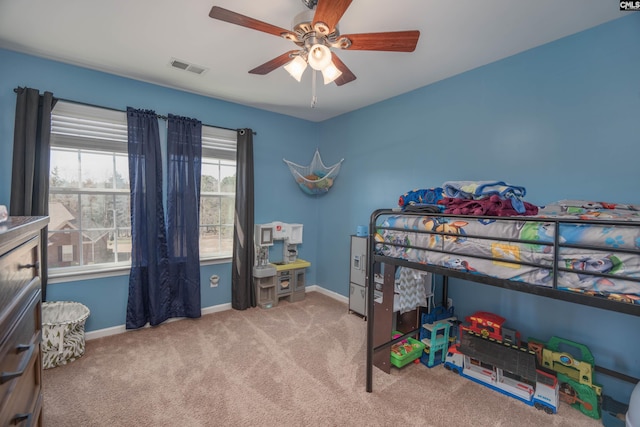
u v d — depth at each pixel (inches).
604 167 72.5
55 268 98.5
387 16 69.1
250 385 78.4
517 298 88.7
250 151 133.7
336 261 151.8
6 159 88.0
